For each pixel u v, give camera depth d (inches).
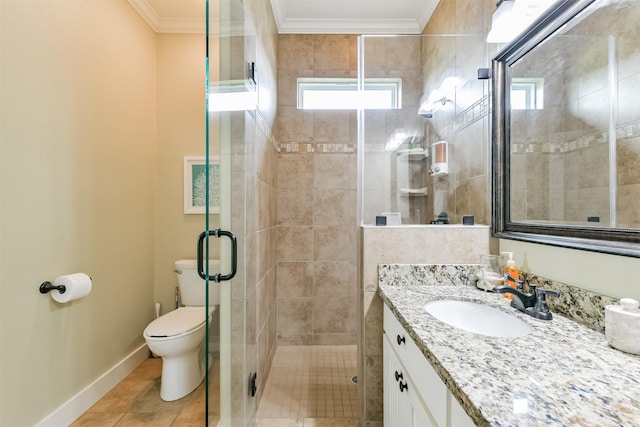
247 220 60.0
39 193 57.0
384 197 70.6
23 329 53.2
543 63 43.3
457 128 66.3
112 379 75.4
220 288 46.8
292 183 100.8
